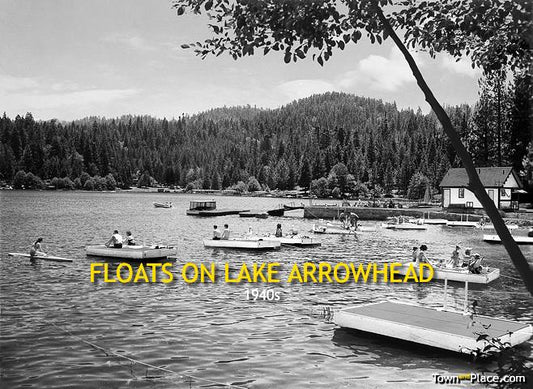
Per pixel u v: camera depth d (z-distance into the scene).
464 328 13.44
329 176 172.00
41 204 106.31
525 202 76.81
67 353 13.03
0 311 17.16
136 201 134.62
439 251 36.50
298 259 30.84
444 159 131.38
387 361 12.63
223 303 18.80
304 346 13.80
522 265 4.23
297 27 5.66
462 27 5.76
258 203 133.12
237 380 11.42
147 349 13.43
